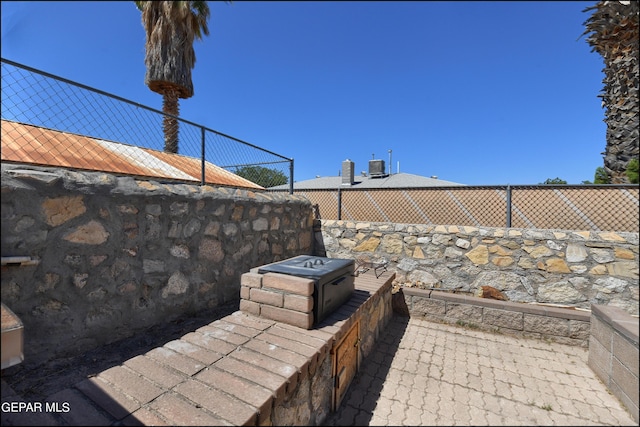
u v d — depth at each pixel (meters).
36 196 2.05
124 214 2.59
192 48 8.99
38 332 2.08
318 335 2.34
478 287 4.33
